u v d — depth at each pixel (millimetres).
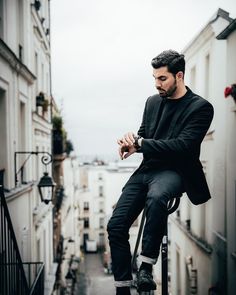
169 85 2621
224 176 8852
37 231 12711
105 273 43375
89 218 66062
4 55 7820
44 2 15773
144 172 2750
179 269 13289
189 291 12070
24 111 10805
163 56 2615
